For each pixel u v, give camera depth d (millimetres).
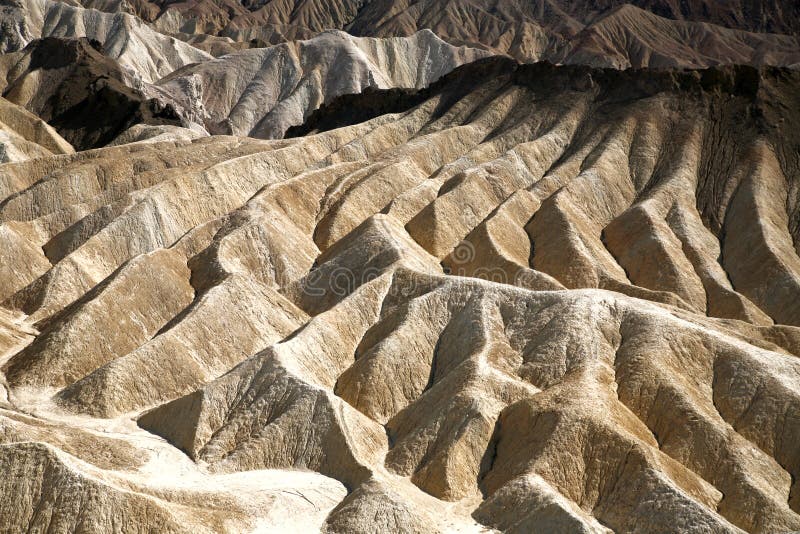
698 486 48656
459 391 55219
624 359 57938
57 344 65000
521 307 63969
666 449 51688
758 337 65125
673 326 59375
